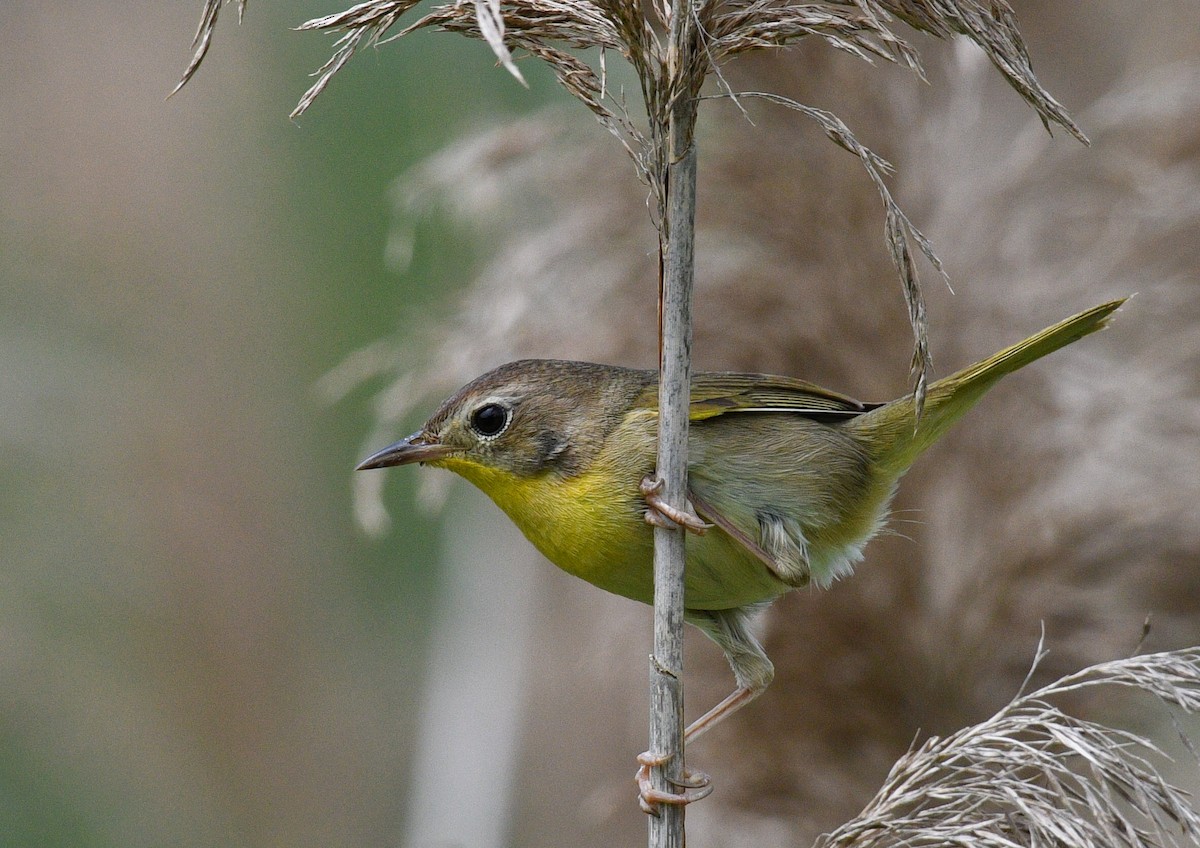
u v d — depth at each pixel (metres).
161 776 13.44
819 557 7.34
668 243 5.79
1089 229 10.48
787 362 10.21
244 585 13.95
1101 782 5.35
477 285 10.95
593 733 13.76
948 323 10.05
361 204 13.66
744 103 10.01
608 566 6.95
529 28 5.38
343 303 13.93
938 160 10.13
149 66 15.01
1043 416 10.13
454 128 12.88
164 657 13.77
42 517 13.89
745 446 7.07
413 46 12.60
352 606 13.98
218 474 14.16
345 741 13.81
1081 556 10.12
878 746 10.27
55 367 14.19
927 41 10.12
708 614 7.39
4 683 13.33
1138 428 10.04
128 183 14.66
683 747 5.87
